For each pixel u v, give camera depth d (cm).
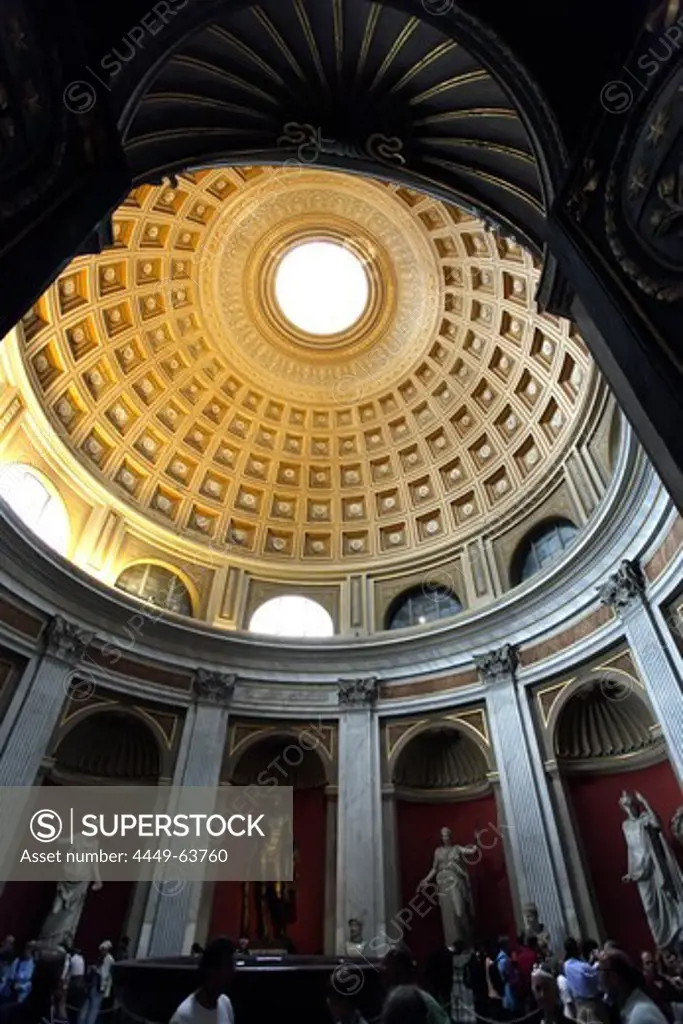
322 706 1534
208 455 1898
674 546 1088
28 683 1211
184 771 1348
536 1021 848
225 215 1698
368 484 2000
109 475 1675
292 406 2002
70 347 1534
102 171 439
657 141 399
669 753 1020
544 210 563
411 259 1786
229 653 1579
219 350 1867
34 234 383
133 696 1390
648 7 414
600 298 451
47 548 1300
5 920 1038
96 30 444
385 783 1390
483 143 644
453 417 1858
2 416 1360
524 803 1209
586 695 1266
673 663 1063
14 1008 873
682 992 752
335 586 1839
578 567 1318
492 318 1669
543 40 504
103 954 1034
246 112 646
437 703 1459
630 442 1138
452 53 599
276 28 600
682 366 377
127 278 1600
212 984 348
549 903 1083
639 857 1026
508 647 1420
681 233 376
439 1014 328
